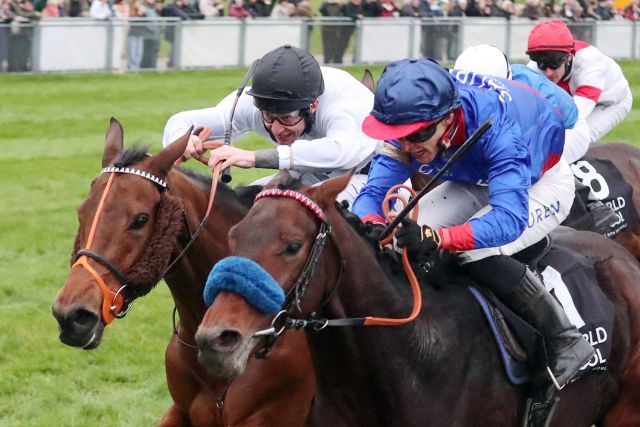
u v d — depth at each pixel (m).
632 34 44.34
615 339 8.15
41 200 20.58
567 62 12.37
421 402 7.14
